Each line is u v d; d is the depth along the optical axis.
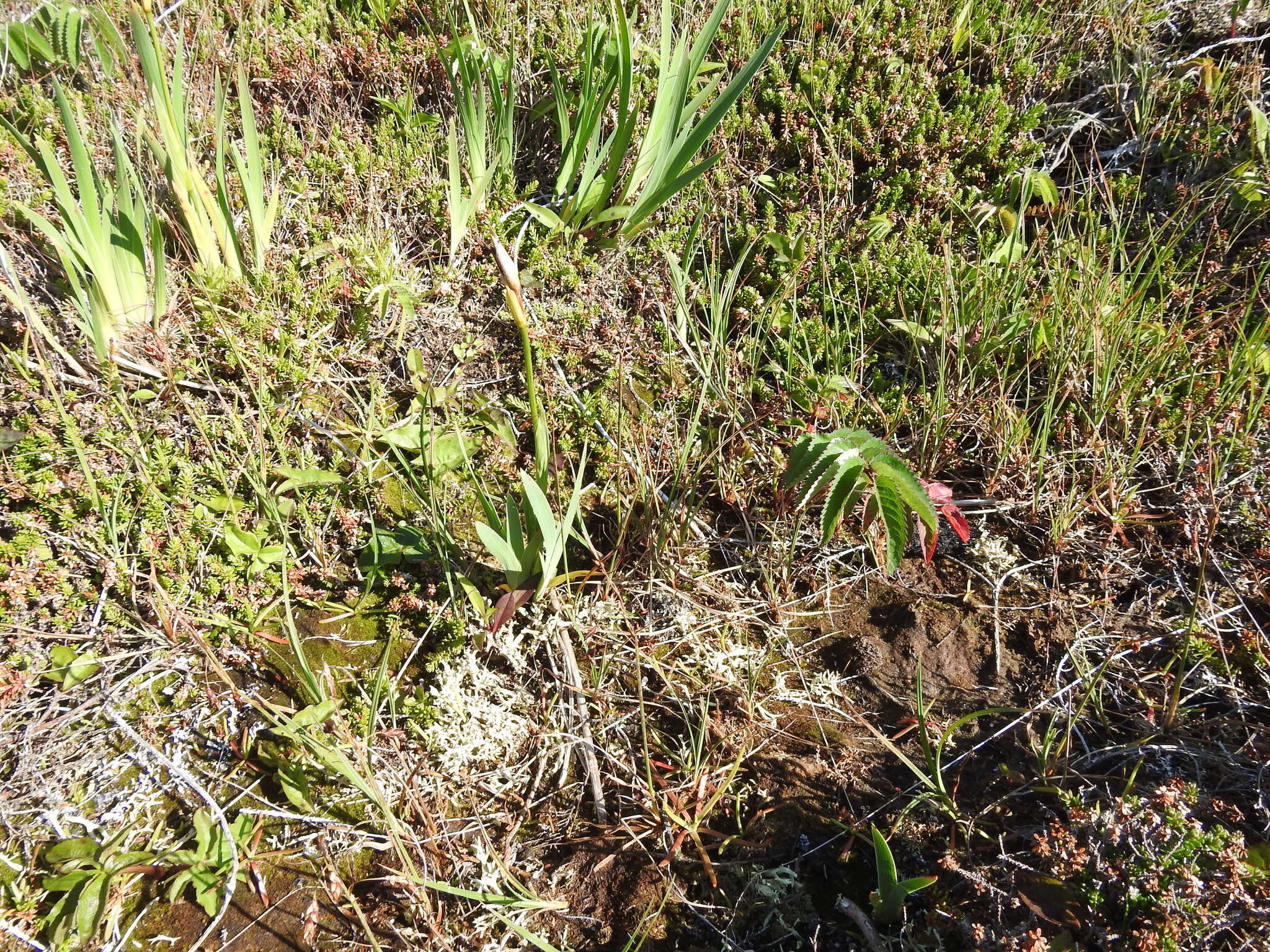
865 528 2.14
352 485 2.38
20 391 2.27
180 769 1.89
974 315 2.63
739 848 1.82
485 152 2.94
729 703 2.08
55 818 1.84
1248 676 2.02
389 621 2.19
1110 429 2.46
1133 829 1.59
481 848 1.82
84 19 3.14
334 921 1.73
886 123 3.04
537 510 1.90
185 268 2.60
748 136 3.14
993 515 2.42
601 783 1.96
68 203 2.20
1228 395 2.40
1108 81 3.23
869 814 1.86
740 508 2.41
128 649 2.09
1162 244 2.87
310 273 2.72
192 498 2.21
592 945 1.71
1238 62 3.16
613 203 3.07
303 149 3.01
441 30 3.52
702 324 2.75
